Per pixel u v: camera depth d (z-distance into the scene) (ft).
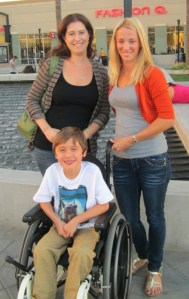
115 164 10.52
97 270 8.80
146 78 9.55
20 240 13.69
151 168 10.03
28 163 24.68
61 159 9.28
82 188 9.52
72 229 9.11
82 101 11.03
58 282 9.50
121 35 9.57
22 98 48.47
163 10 132.77
